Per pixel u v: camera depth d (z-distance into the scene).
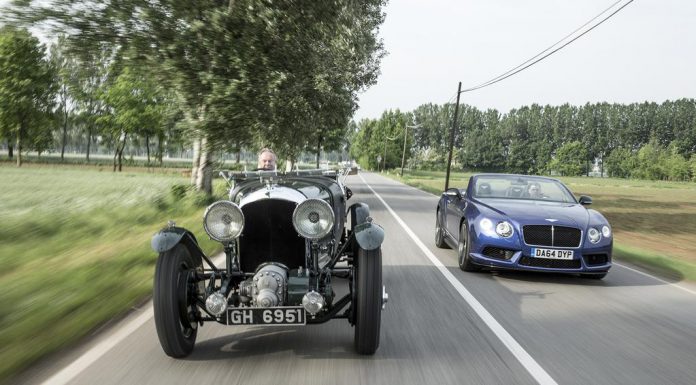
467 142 162.38
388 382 3.58
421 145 181.25
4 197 19.39
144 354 4.09
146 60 12.20
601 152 157.88
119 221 12.49
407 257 8.89
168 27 11.77
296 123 16.81
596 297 6.39
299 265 4.36
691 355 4.31
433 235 11.93
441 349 4.30
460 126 177.88
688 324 5.27
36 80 48.34
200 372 3.72
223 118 12.64
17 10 11.41
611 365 4.02
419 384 3.56
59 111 52.72
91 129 59.94
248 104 12.56
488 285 6.84
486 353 4.22
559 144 159.62
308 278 4.09
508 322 5.14
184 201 15.82
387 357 4.09
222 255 8.50
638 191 58.78
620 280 7.59
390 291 6.38
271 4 12.30
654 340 4.69
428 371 3.80
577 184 78.12
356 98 27.98
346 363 3.94
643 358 4.20
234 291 4.26
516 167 159.12
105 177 38.81
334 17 13.55
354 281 4.15
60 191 22.92
